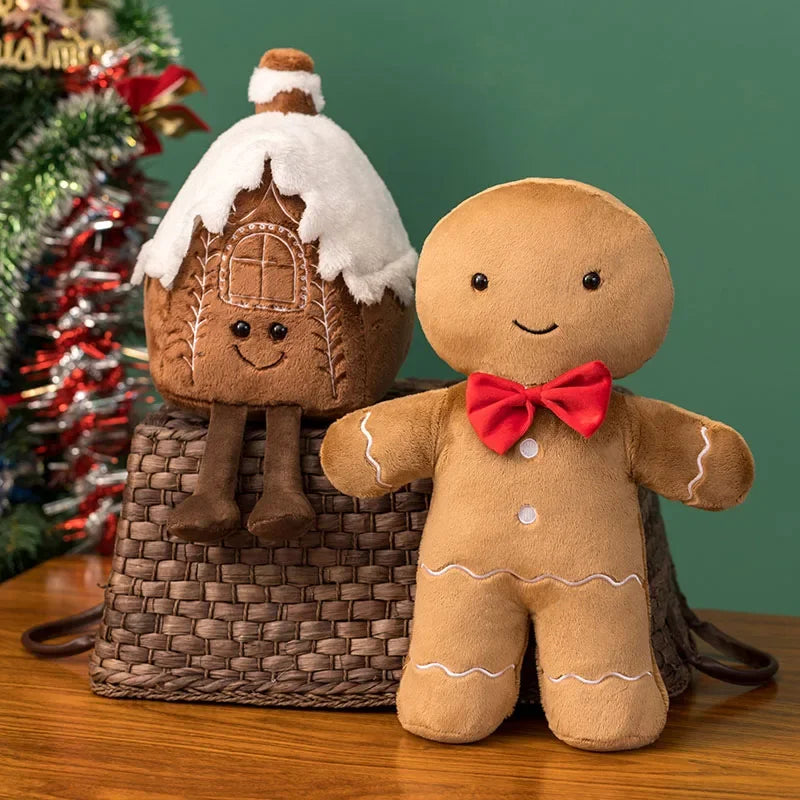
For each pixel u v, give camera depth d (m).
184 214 1.00
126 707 1.01
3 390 1.36
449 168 1.40
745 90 1.34
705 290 1.37
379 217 1.03
